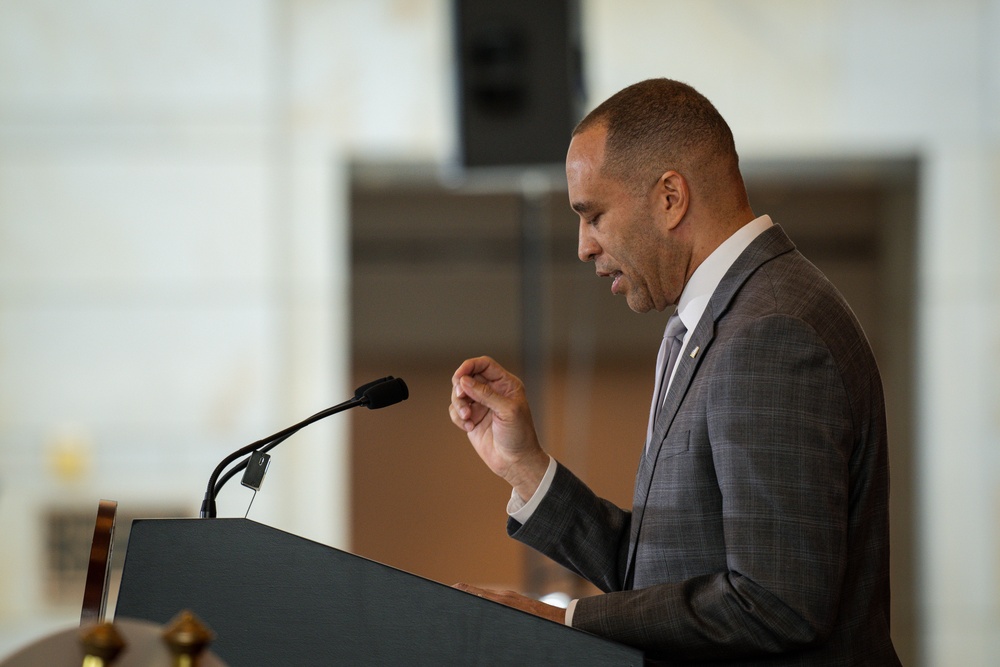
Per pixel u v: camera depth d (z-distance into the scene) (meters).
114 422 16.47
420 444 18.11
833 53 16.41
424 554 18.00
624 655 4.30
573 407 18.12
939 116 16.36
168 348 16.55
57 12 16.44
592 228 5.82
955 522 16.41
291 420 16.56
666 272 5.75
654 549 5.34
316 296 16.61
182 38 16.53
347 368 16.81
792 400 4.98
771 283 5.38
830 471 4.93
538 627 4.39
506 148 13.71
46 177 16.50
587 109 15.23
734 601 4.80
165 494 16.41
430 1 16.59
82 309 16.52
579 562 5.97
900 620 16.72
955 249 16.42
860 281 17.72
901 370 17.28
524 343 16.67
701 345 5.37
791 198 17.78
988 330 16.36
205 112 16.56
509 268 18.03
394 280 18.06
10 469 16.33
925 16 16.36
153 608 4.55
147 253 16.55
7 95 16.42
